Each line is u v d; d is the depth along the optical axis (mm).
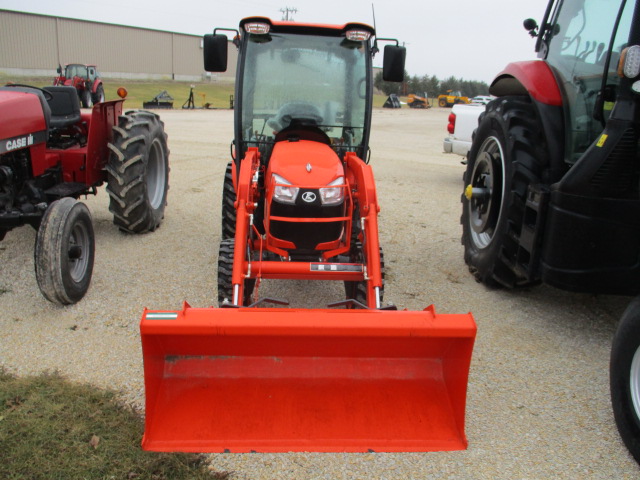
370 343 2709
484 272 4605
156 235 5707
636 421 2602
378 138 16562
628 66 2971
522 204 4055
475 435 2828
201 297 4262
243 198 3375
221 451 2516
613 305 4445
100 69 44656
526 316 4203
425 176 9766
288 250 3531
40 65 40031
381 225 6500
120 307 4055
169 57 50500
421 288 4672
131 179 5168
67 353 3416
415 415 2691
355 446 2576
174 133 14180
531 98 4051
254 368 2754
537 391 3221
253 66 4051
